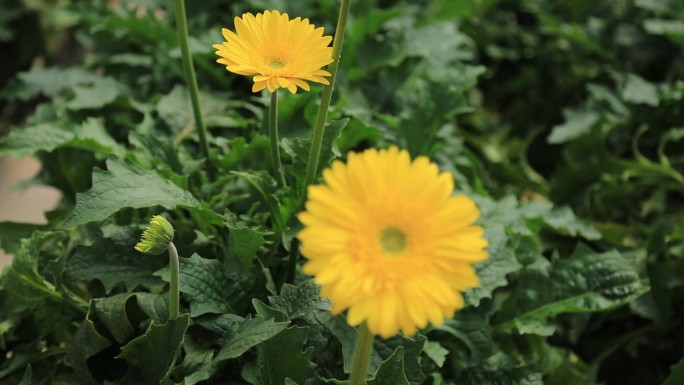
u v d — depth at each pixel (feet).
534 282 4.59
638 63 6.37
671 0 6.32
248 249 4.18
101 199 4.05
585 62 6.73
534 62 7.07
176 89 5.12
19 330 4.38
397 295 3.29
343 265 3.29
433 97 4.98
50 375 4.24
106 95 5.21
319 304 4.04
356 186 3.33
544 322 4.53
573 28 6.38
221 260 4.36
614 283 4.54
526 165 6.11
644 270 4.87
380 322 3.28
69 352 4.13
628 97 5.62
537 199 5.94
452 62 5.82
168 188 4.20
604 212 5.61
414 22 6.15
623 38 6.41
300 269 4.35
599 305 4.50
